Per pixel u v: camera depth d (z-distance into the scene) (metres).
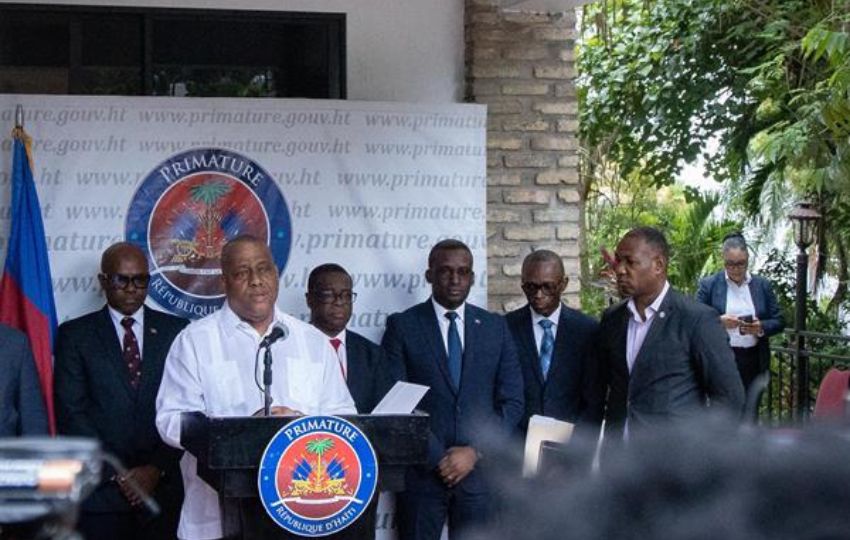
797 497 1.02
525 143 8.31
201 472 4.53
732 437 1.09
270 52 8.20
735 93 12.98
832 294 14.53
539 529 1.05
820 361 11.07
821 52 10.36
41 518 1.55
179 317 6.54
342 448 4.36
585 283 16.56
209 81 8.12
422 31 8.34
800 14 12.44
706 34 12.94
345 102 7.35
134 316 6.44
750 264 14.66
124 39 7.98
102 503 6.07
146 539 6.18
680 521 1.02
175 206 7.15
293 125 7.30
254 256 4.95
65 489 1.51
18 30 7.82
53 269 6.98
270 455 4.30
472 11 8.24
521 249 8.29
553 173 8.34
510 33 8.29
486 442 1.58
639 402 5.95
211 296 7.17
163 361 6.34
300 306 7.30
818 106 11.02
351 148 7.38
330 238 7.35
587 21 14.23
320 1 8.19
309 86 8.26
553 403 6.70
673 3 13.11
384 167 7.42
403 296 7.43
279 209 7.28
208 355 4.91
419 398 5.50
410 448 4.46
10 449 1.54
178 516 6.19
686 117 13.26
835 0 11.30
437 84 8.38
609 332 6.18
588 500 1.06
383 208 7.41
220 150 7.21
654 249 5.99
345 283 6.52
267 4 8.13
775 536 1.00
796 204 12.22
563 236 8.35
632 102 13.71
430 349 6.61
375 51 8.28
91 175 7.04
